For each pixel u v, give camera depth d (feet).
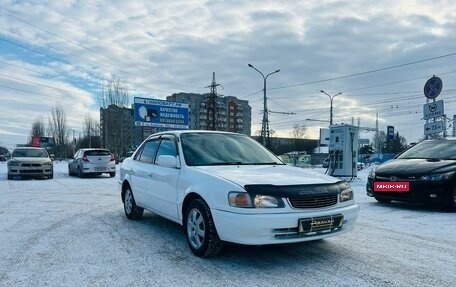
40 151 62.23
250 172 15.72
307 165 128.88
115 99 154.30
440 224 21.44
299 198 13.67
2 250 16.34
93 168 61.16
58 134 217.77
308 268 13.93
